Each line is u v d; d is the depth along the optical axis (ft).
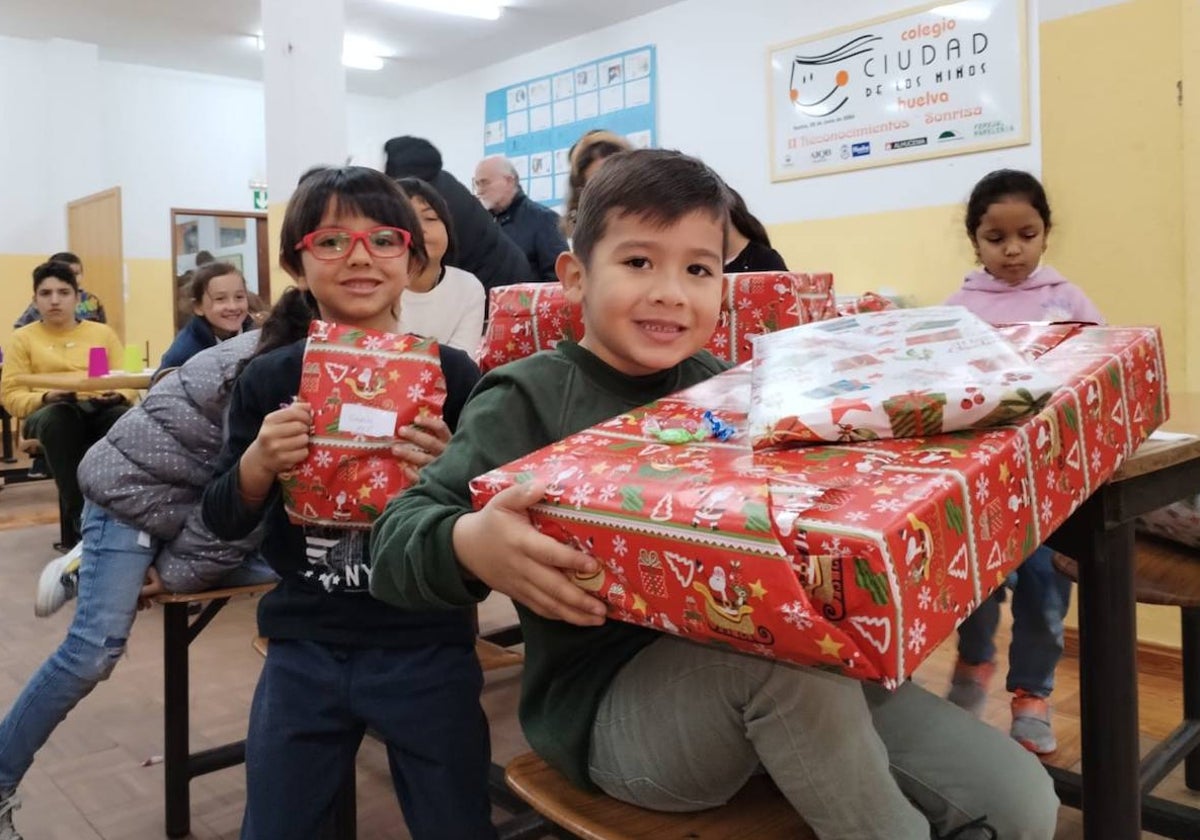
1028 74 12.32
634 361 2.95
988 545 1.97
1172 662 7.45
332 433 3.62
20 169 21.79
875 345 2.60
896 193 13.79
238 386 4.15
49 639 8.95
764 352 2.72
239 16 19.29
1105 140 7.77
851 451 2.13
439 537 2.45
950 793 2.78
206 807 5.78
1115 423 2.61
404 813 3.74
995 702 6.74
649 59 17.22
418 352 3.70
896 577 1.69
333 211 4.06
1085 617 2.90
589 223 2.95
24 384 11.68
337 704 3.71
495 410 2.88
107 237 20.76
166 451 5.09
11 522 14.34
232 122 24.29
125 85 22.76
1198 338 7.41
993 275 7.35
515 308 4.04
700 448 2.35
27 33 20.80
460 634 3.82
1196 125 7.30
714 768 2.50
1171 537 4.48
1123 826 2.93
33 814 5.71
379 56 20.18
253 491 3.73
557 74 19.22
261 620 3.90
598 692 2.72
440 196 6.80
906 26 13.39
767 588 1.79
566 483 2.24
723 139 16.12
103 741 6.72
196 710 7.20
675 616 2.00
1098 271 7.89
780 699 2.30
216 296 10.20
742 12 15.60
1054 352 2.76
